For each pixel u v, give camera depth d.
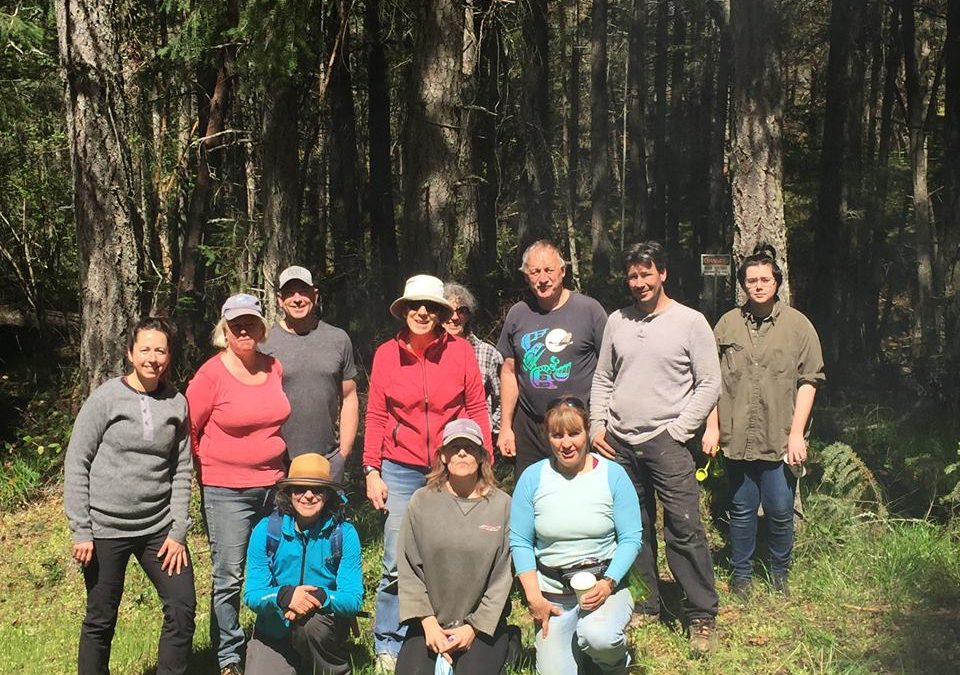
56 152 14.04
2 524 8.70
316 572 4.86
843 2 15.85
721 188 24.30
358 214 19.58
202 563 7.45
